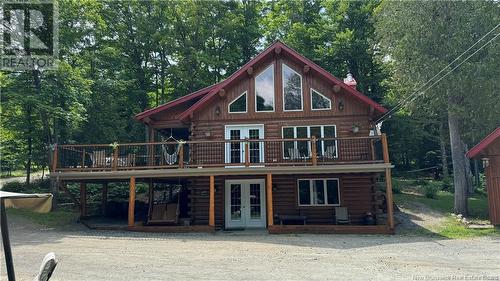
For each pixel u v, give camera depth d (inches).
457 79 685.3
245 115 690.8
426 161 1449.3
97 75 949.2
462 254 417.1
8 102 684.1
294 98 693.3
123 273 318.0
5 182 960.9
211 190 590.9
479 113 722.8
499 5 719.7
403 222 666.2
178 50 1139.9
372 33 1145.4
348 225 607.5
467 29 692.1
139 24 1133.1
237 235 547.2
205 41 1178.6
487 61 684.1
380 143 683.4
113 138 936.3
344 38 1112.8
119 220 681.6
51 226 602.2
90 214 744.3
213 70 1236.5
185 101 722.8
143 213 781.3
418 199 907.4
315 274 327.0
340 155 655.8
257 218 674.8
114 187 970.1
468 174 1084.5
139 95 1157.1
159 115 743.1
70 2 822.5
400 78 780.0
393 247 456.1
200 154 674.8
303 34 1186.0
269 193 585.6
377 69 1159.6
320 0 1312.7
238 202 681.0
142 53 1213.7
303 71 693.9
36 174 1223.5
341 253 418.0
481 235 556.7
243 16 1238.9
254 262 367.9
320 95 690.2
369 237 534.9
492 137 626.8
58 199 845.2
